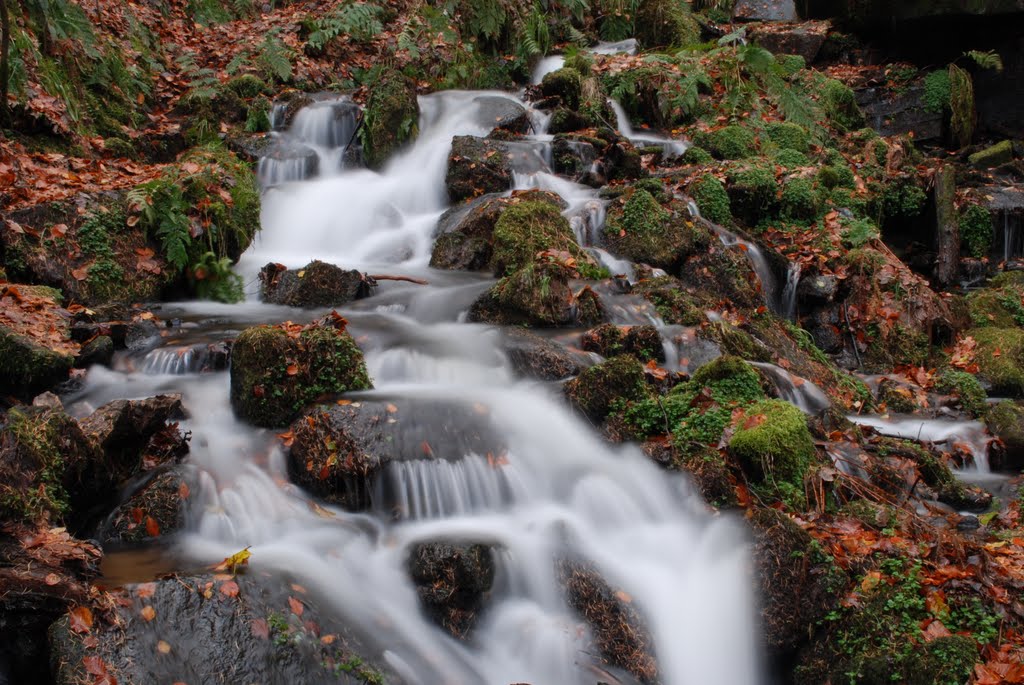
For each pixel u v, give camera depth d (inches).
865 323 362.0
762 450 214.4
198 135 422.3
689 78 503.5
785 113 494.9
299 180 414.0
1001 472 287.1
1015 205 476.4
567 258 308.0
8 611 140.7
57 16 382.0
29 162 321.4
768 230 410.9
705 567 191.3
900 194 461.7
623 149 421.1
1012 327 400.8
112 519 183.9
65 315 256.8
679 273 342.0
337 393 222.1
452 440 206.1
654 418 229.0
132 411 196.4
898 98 562.6
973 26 560.1
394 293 299.4
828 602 181.3
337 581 173.3
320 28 539.5
